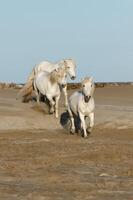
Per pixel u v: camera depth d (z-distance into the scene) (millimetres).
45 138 22094
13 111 28156
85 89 21797
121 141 21062
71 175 14133
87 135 22953
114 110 30266
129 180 13430
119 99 41062
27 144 20266
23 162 16250
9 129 25594
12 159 16875
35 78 29516
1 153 18141
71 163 16047
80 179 13602
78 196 11648
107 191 12156
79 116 22438
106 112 28828
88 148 18969
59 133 24109
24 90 31641
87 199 11375
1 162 16266
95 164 15859
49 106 28875
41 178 13766
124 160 16531
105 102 37938
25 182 13281
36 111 28453
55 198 11445
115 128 25312
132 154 17578
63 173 14461
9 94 43406
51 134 23672
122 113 28531
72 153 17875
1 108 28828
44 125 26312
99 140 21375
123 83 58000
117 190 12273
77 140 21359
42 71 29734
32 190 12289
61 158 16906
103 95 45406
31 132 24438
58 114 27719
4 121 26312
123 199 11359
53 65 30484
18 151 18531
